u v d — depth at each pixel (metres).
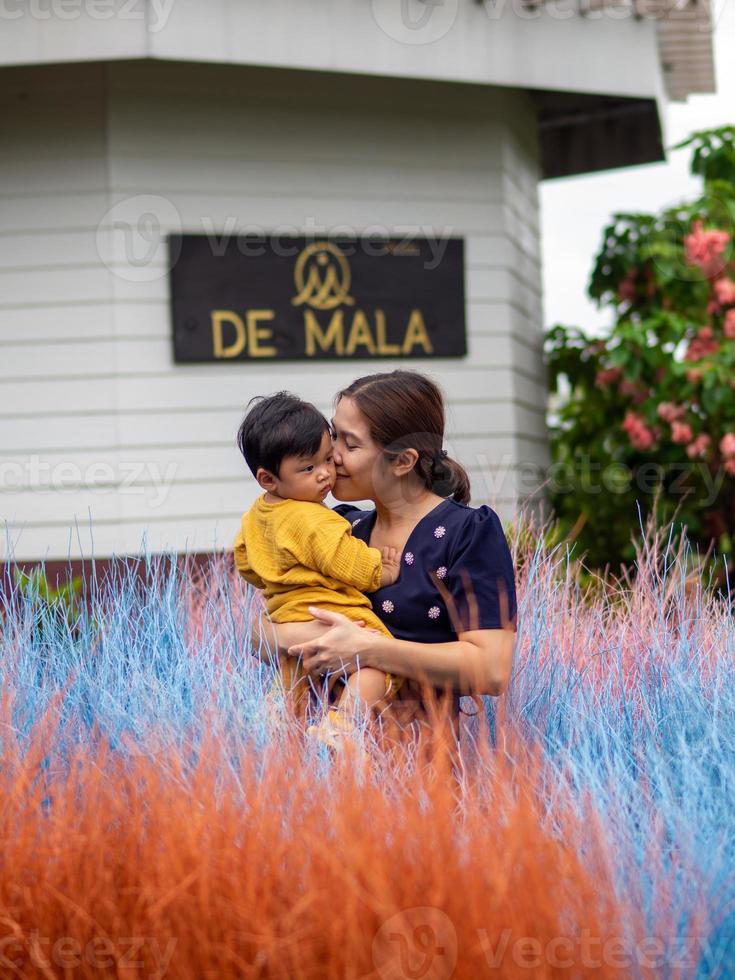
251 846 2.23
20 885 2.33
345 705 2.73
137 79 6.33
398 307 6.73
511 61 6.25
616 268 7.46
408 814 2.27
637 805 2.57
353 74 6.64
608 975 2.04
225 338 6.44
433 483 2.94
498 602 2.75
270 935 2.06
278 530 2.90
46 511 6.30
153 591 4.03
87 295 6.34
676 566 4.12
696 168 7.59
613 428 7.46
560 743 2.84
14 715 3.10
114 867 2.30
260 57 5.78
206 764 2.63
